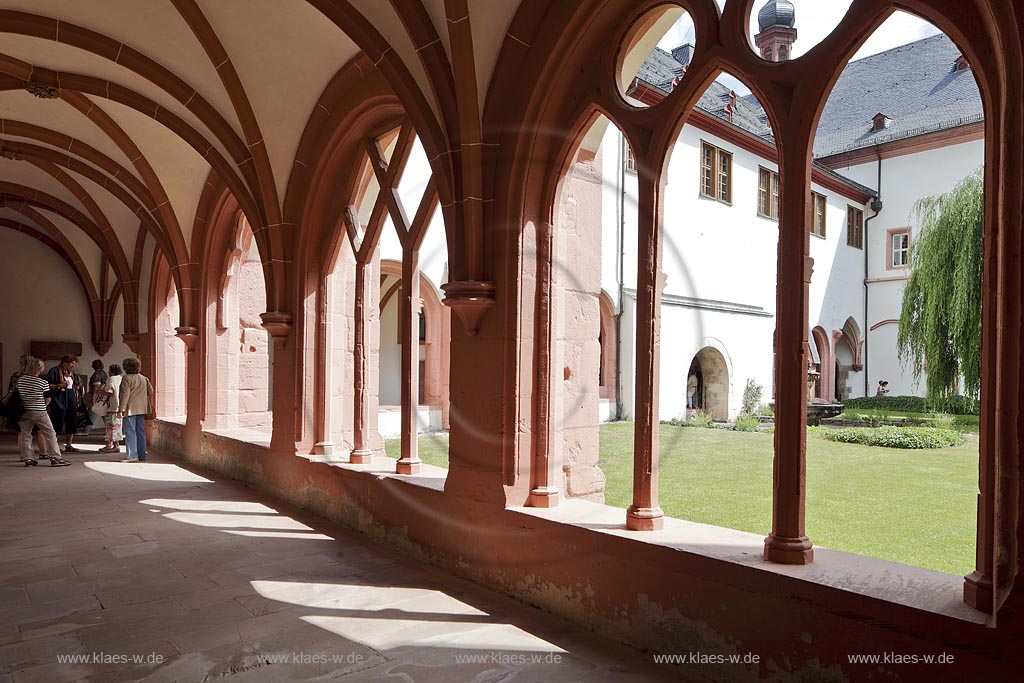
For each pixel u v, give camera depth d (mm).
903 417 16438
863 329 25438
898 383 24609
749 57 2971
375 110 5492
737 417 16141
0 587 3955
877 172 25859
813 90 2736
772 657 2594
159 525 5543
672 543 3062
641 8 3475
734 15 3051
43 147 9555
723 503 6180
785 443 2771
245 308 9250
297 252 6402
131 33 5977
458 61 3914
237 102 6004
